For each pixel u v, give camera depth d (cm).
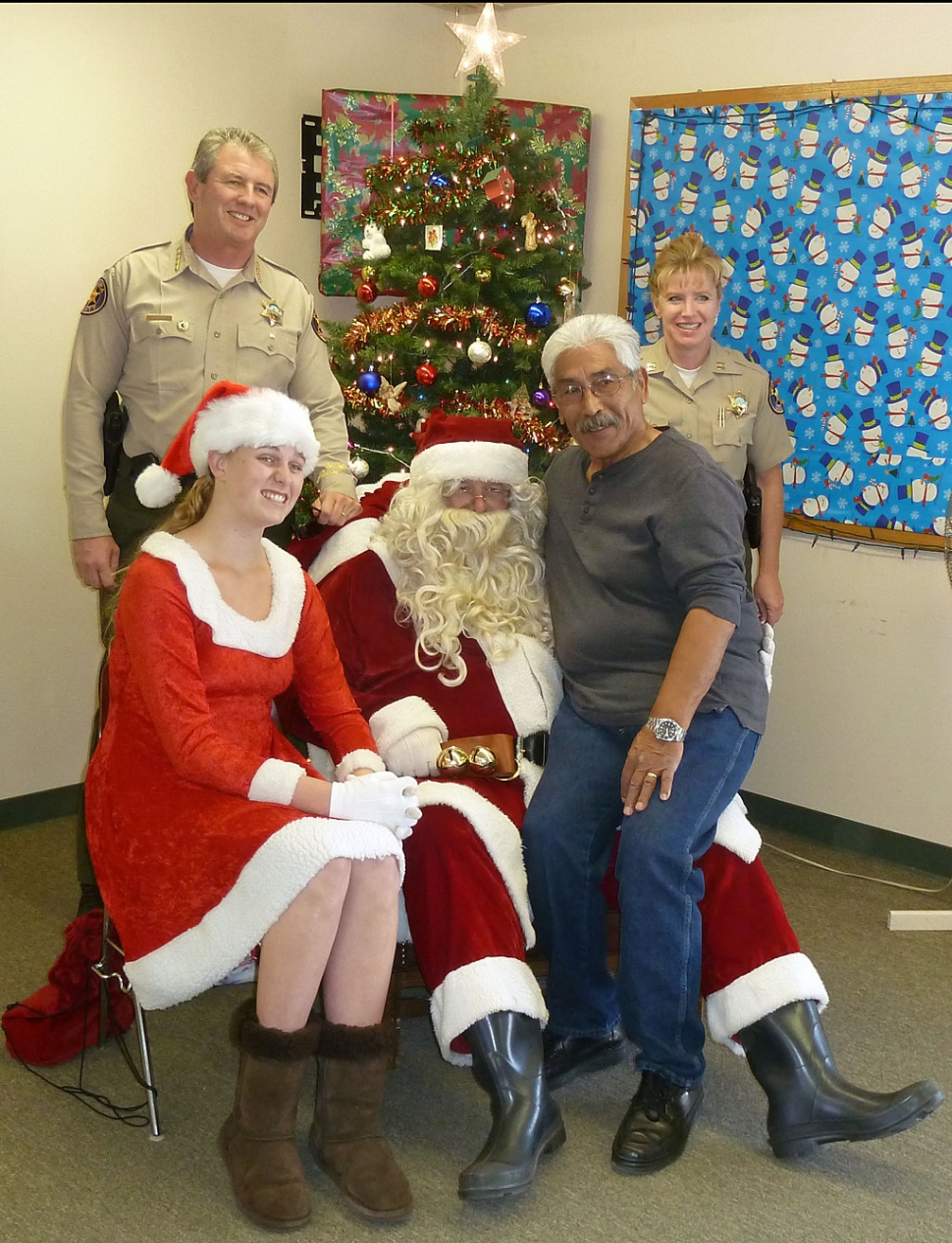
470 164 335
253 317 279
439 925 212
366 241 353
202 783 197
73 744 370
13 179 328
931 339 328
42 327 341
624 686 224
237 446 203
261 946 195
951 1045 254
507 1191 194
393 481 272
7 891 312
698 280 300
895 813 353
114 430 276
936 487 331
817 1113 208
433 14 425
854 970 286
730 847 223
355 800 195
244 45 374
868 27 331
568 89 407
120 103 346
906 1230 196
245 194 264
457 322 338
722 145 363
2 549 344
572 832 220
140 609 198
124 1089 232
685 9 371
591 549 230
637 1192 205
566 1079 235
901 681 346
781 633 371
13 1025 238
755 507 281
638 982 211
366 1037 200
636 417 225
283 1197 193
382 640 244
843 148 337
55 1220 194
